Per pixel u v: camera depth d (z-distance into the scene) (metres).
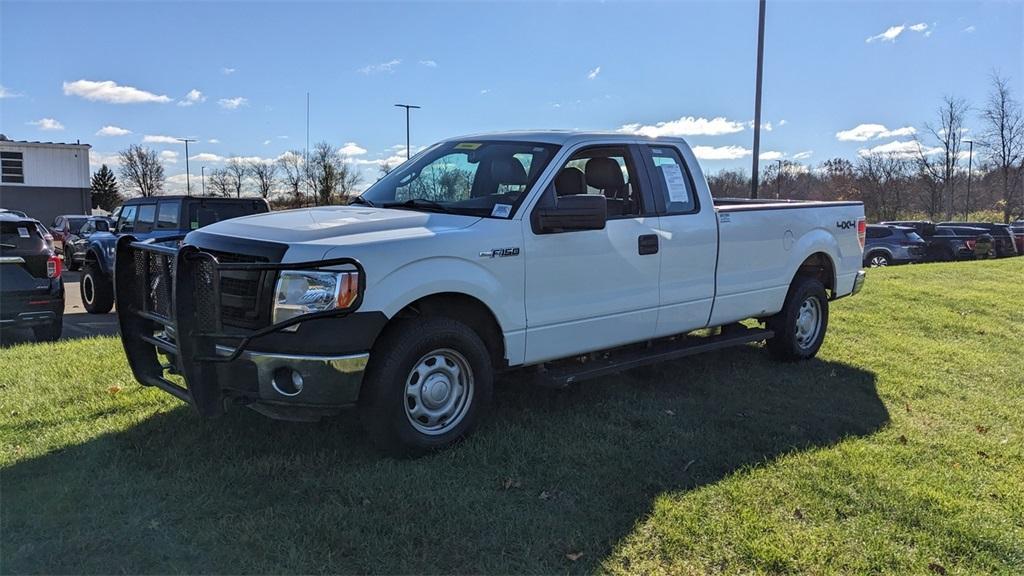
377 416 3.94
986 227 28.97
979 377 6.32
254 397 3.80
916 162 45.06
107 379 5.41
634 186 5.24
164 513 3.38
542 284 4.56
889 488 3.90
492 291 4.29
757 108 16.98
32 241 7.89
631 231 5.05
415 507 3.51
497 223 4.38
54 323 8.13
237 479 3.73
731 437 4.59
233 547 3.12
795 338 6.60
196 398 3.80
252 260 3.88
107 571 2.93
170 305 4.11
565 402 5.14
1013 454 4.51
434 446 4.13
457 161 5.09
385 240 3.91
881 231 25.00
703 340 5.93
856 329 8.25
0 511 3.36
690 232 5.46
